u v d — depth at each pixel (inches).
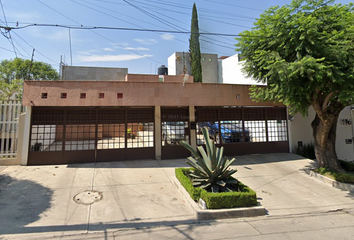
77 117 350.3
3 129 319.6
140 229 164.6
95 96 336.2
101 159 355.3
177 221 180.1
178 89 369.7
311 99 294.2
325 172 306.2
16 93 559.5
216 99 389.4
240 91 406.9
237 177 305.6
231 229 167.9
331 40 244.7
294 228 172.9
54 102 325.7
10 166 312.8
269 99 347.9
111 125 365.4
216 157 236.1
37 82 324.5
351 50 244.5
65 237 149.1
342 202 235.6
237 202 201.2
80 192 231.8
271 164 368.5
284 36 278.5
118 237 151.6
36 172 292.0
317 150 328.8
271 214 201.5
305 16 276.2
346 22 260.7
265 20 307.7
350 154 482.9
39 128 335.9
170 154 387.2
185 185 231.5
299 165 364.8
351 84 237.8
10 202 201.9
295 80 261.3
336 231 168.7
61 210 190.5
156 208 202.7
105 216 183.5
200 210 189.8
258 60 313.9
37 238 146.2
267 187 273.6
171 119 396.2
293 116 452.4
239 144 424.5
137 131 376.8
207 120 416.5
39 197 215.3
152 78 578.2
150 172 309.4
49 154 334.3
